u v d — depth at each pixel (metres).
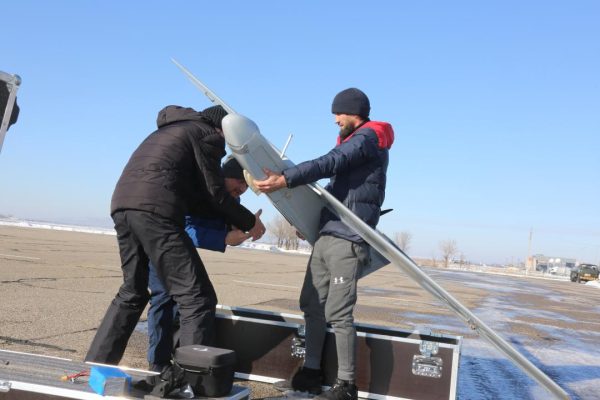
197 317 2.62
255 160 2.73
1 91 2.62
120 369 2.29
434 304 9.73
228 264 16.52
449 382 2.96
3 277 7.51
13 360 2.30
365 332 3.30
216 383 2.08
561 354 5.54
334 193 2.94
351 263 2.85
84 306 5.73
